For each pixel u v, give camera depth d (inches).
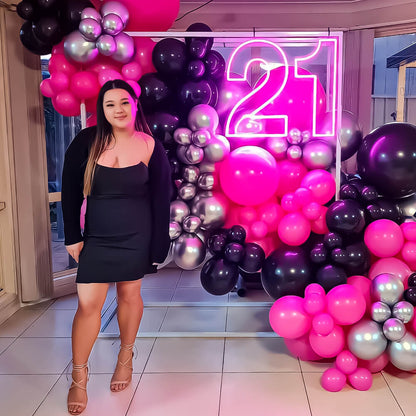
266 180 101.7
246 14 164.6
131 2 102.7
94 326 84.3
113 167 81.5
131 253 82.9
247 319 125.8
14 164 131.6
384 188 100.6
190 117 100.3
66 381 93.9
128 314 90.4
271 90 107.3
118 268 82.1
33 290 137.6
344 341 90.5
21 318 128.3
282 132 109.6
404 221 104.7
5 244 132.9
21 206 134.0
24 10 99.7
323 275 93.9
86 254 82.0
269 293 101.7
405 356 85.5
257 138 108.8
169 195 87.4
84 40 98.3
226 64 108.3
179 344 110.7
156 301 141.7
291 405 84.2
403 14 154.9
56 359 103.7
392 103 220.2
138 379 94.3
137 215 83.3
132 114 82.5
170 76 102.6
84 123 105.6
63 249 160.7
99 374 96.3
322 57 191.2
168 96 103.7
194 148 100.6
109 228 81.8
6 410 83.7
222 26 165.6
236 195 103.4
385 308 86.0
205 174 104.9
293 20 163.9
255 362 101.3
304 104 108.7
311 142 107.0
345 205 95.1
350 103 165.2
